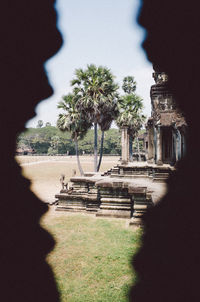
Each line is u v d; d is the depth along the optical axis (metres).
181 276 3.95
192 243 4.65
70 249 5.62
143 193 7.30
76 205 9.64
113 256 5.19
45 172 25.98
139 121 22.38
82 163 39.78
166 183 9.38
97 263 4.90
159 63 4.59
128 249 5.52
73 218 8.51
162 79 12.12
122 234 6.57
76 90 18.20
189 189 6.04
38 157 57.88
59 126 20.30
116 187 8.45
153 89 11.90
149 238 5.93
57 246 5.78
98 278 4.31
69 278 4.32
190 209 5.48
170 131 13.55
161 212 6.05
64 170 28.72
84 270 4.61
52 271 4.53
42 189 15.04
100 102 16.98
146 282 4.02
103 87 17.33
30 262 4.73
